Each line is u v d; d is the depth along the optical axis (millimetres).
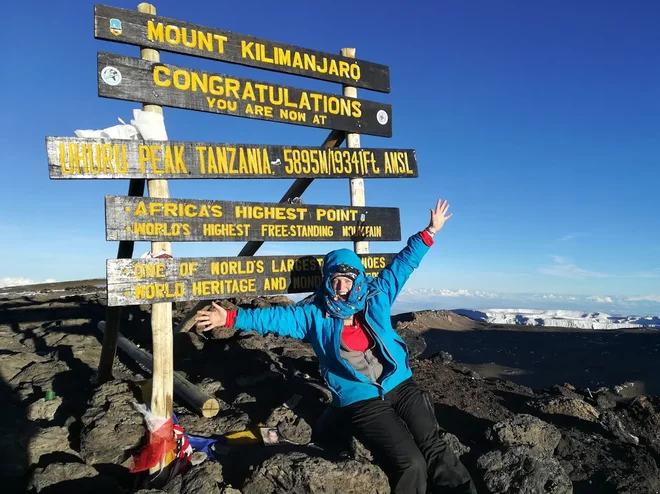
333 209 5590
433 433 4086
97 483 3828
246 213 4918
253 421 4898
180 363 6664
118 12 4262
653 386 19547
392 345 4324
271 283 5047
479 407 6148
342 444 4523
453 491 3852
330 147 5613
